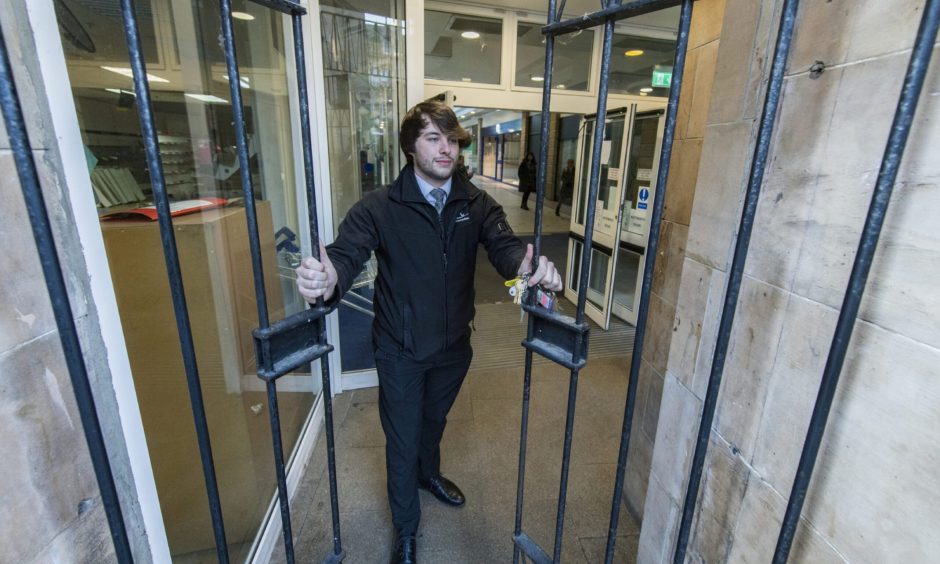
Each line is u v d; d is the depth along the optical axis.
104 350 0.71
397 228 1.20
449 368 1.38
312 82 1.96
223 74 1.40
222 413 1.27
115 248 0.87
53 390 0.60
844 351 0.51
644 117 3.24
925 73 0.42
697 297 0.92
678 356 0.99
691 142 1.42
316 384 2.20
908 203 0.48
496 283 4.51
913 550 0.49
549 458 1.93
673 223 1.50
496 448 1.99
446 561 1.45
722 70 0.84
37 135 0.58
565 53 3.88
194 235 1.12
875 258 0.52
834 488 0.59
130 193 0.96
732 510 0.80
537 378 2.62
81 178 0.65
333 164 2.28
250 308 1.44
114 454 0.73
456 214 1.24
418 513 1.41
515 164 15.81
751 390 0.75
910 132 0.48
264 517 1.50
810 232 0.62
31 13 0.58
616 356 2.95
